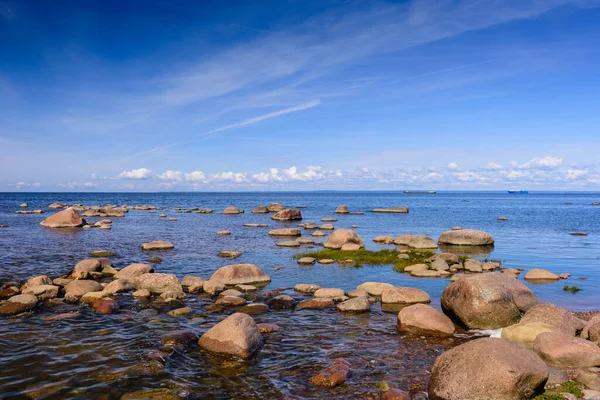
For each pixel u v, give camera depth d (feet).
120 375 34.99
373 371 36.42
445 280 75.72
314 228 177.27
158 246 110.93
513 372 29.14
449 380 30.60
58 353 39.45
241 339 39.78
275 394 32.09
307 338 44.75
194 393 32.12
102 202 462.60
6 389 32.19
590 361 35.40
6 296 59.41
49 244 117.50
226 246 118.73
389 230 174.70
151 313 52.75
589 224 203.41
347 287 69.62
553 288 70.08
